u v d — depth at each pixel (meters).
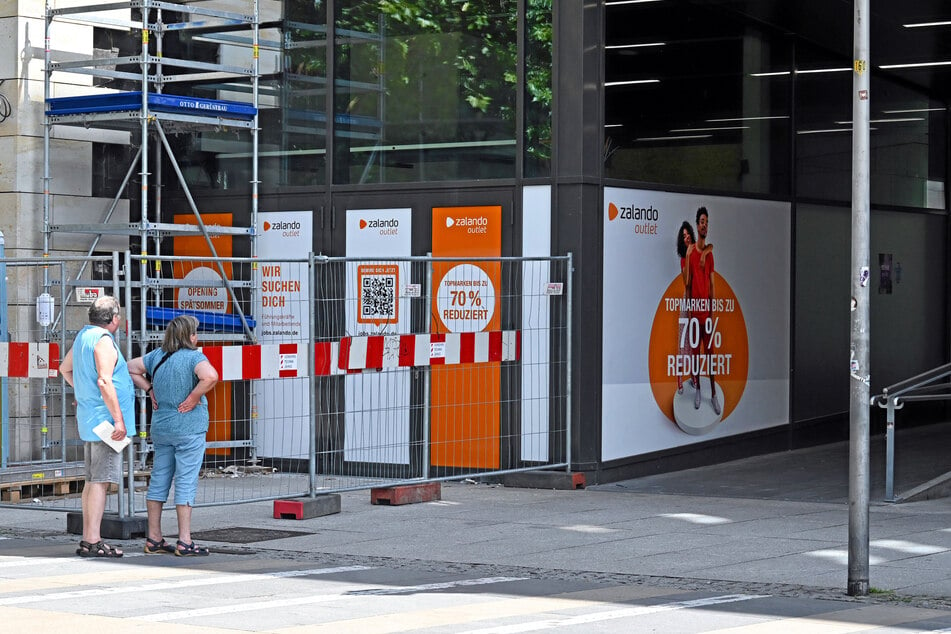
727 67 20.55
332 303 19.45
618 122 18.38
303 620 9.77
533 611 10.14
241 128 19.75
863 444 10.81
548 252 17.97
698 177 19.92
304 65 19.89
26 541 14.09
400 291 18.86
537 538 13.99
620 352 18.45
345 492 17.09
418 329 18.77
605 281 18.16
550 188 17.92
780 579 11.59
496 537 14.08
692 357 19.78
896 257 25.61
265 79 20.16
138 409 19.55
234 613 10.05
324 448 19.44
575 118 17.78
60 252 19.89
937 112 27.20
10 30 19.53
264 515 15.79
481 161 18.52
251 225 20.03
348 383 19.25
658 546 13.43
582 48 17.75
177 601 10.59
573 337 17.88
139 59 18.62
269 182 20.14
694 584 11.41
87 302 19.92
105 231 19.02
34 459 19.25
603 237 18.11
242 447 20.06
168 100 18.61
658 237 19.05
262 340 19.95
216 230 19.38
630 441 18.67
